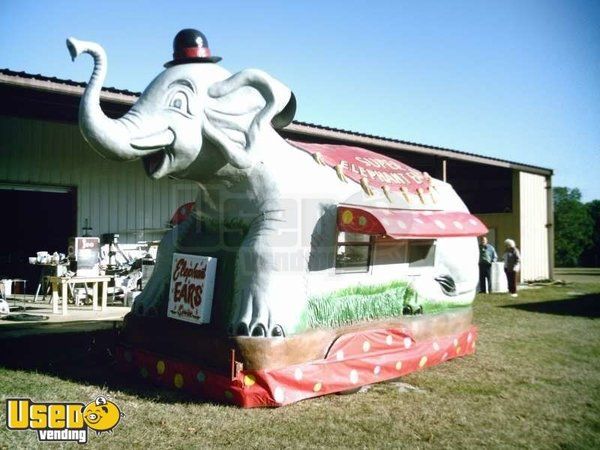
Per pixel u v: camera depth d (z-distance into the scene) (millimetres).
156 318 5172
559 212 47844
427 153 13281
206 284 4750
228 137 4582
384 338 5254
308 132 10430
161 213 11797
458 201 6988
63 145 10609
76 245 9070
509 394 4961
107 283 10336
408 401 4664
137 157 4352
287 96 4730
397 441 3744
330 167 5348
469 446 3715
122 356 5273
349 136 11180
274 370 4281
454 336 6266
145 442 3576
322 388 4586
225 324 4727
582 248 46250
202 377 4465
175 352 4855
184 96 4500
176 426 3854
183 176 4781
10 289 11391
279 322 4387
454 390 5043
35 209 14273
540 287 16438
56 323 7996
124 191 11297
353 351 4902
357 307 5215
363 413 4297
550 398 4875
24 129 10172
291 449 3531
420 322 5816
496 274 14891
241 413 4129
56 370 5336
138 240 11438
